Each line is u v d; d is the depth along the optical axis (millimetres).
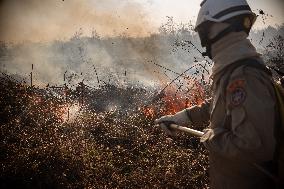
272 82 1863
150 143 4523
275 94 1834
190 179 3600
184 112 2488
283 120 1797
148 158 4129
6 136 4141
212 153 2020
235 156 1812
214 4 1939
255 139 1739
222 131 1883
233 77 1831
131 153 4211
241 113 1770
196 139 4312
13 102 5254
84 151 4062
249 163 1879
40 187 3408
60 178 3516
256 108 1750
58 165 3686
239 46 1894
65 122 4719
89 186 3525
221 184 2004
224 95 1881
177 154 4012
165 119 2518
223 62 1900
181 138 4375
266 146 1757
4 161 3598
